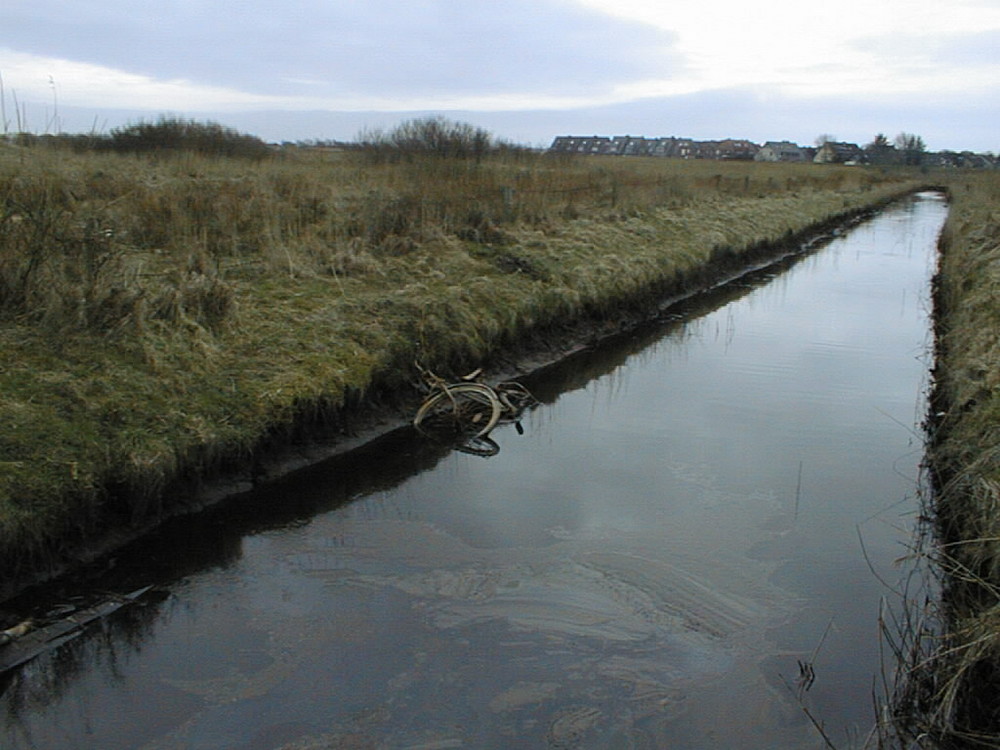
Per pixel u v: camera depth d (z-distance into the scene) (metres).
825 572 5.83
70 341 6.77
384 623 5.16
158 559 5.75
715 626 5.20
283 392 7.28
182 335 7.49
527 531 6.41
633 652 4.93
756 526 6.52
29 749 4.07
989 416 6.53
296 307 8.94
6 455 5.36
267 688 4.55
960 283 13.13
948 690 4.17
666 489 7.24
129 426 6.12
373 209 12.55
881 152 107.00
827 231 29.19
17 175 10.38
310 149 28.84
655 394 10.05
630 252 14.99
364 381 8.05
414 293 9.87
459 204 14.01
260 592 5.46
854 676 4.73
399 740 4.20
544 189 17.62
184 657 4.78
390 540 6.22
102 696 4.45
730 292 16.89
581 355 11.56
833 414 9.27
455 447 8.20
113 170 14.31
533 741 4.22
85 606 5.11
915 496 7.04
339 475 7.30
